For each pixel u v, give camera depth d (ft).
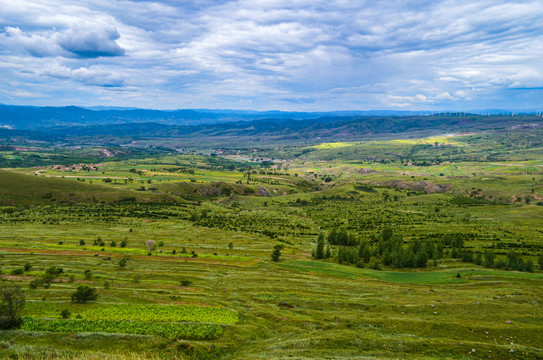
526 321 197.16
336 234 592.19
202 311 213.25
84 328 171.94
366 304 241.14
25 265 318.45
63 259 375.66
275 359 145.18
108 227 638.94
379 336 173.06
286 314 220.43
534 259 466.70
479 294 272.51
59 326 172.14
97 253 417.69
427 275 377.50
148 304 223.71
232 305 239.50
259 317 214.69
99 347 154.61
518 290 280.72
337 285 310.45
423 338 168.96
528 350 151.02
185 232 624.59
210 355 156.46
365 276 368.68
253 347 168.35
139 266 364.79
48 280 267.39
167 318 196.75
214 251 475.72
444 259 469.16
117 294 244.83
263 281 317.42
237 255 453.58
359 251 472.85
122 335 165.07
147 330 174.50
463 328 180.65
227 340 172.55
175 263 387.96
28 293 236.22
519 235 625.82
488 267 420.36
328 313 222.28
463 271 388.16
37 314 192.75
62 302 216.33
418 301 250.37
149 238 554.05
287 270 376.68
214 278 328.29
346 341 165.99
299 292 279.49
